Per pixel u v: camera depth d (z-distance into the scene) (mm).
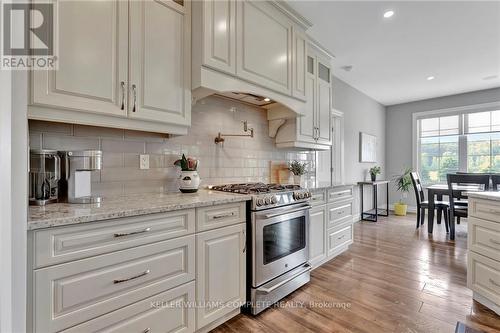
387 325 1650
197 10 1751
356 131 4922
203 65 1713
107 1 1374
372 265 2666
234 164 2494
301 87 2557
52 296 993
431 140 5566
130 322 1205
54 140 1469
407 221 4785
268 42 2186
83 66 1282
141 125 1538
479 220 1860
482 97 4906
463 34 2873
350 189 3211
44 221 960
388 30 2799
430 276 2387
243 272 1755
